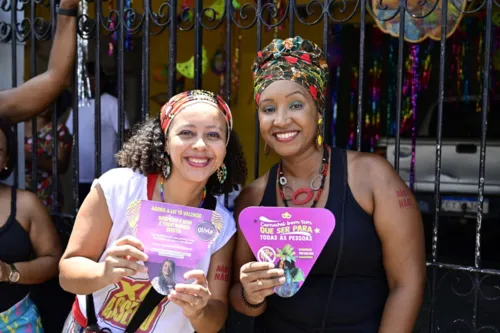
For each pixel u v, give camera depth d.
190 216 2.01
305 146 2.11
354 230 2.04
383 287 2.14
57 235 2.81
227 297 2.23
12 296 2.61
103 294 2.16
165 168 2.15
